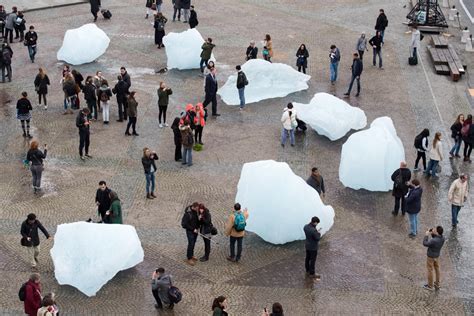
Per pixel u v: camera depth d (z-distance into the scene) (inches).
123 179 964.6
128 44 1498.5
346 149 952.3
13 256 797.2
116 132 1103.0
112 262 735.1
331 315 709.3
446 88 1306.6
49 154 1030.4
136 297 730.2
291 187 816.9
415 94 1274.6
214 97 1154.0
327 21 1689.2
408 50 1504.7
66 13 1708.9
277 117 1171.3
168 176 974.4
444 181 975.0
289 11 1766.7
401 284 760.3
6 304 716.7
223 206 904.9
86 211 888.3
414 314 713.6
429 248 736.3
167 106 1134.4
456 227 866.1
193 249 788.6
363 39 1357.0
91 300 725.3
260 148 1061.1
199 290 743.7
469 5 1865.2
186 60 1346.0
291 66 1386.6
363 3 1857.8
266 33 1587.1
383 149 934.4
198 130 1043.3
